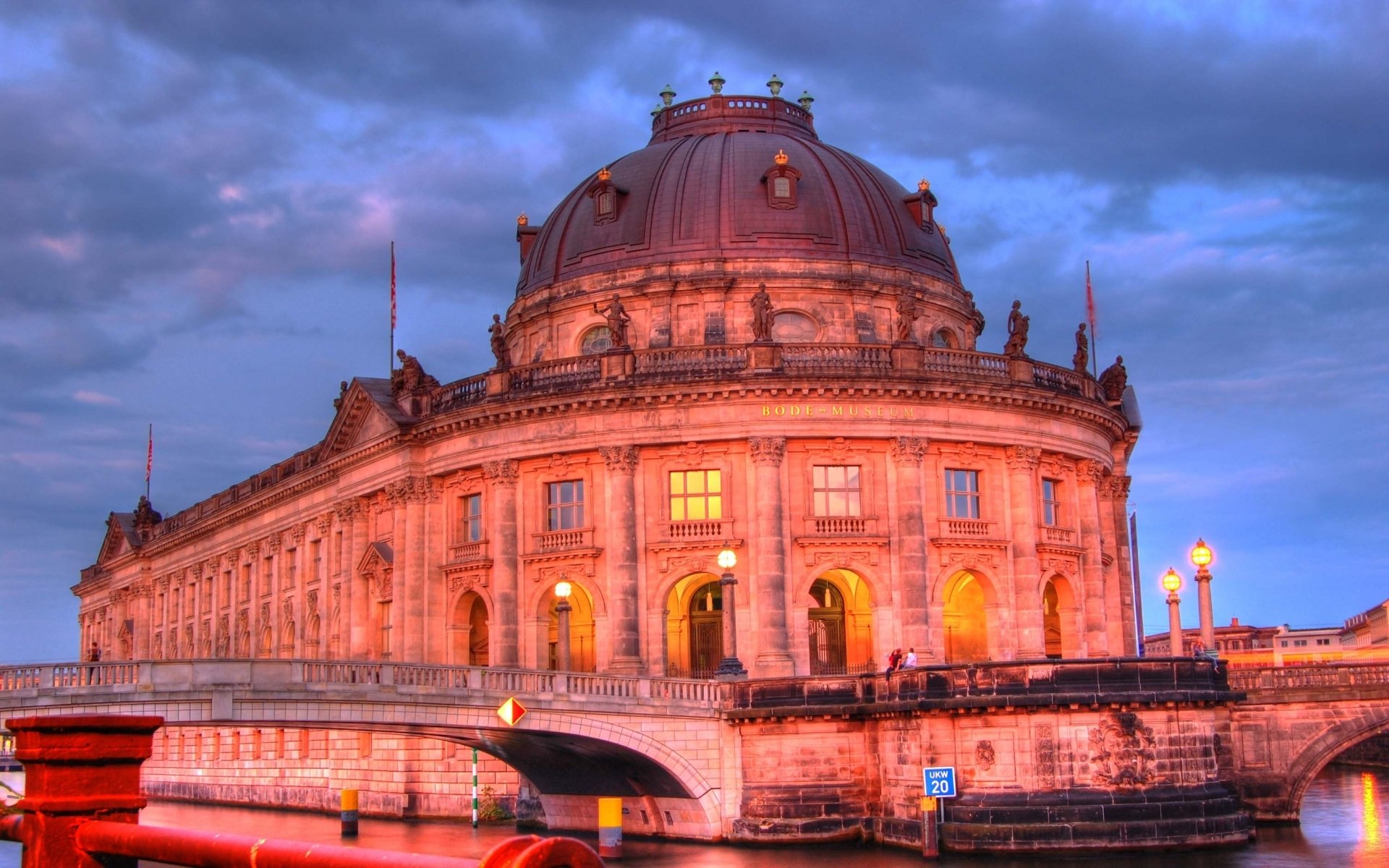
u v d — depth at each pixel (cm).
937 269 8338
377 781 8025
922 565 7088
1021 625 7344
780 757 5816
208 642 11469
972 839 5191
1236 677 6259
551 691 5712
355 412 8569
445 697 5569
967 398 7275
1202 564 5738
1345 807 7038
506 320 8744
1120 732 5253
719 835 5806
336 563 9056
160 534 12800
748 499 7088
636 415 7188
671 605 7219
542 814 7000
